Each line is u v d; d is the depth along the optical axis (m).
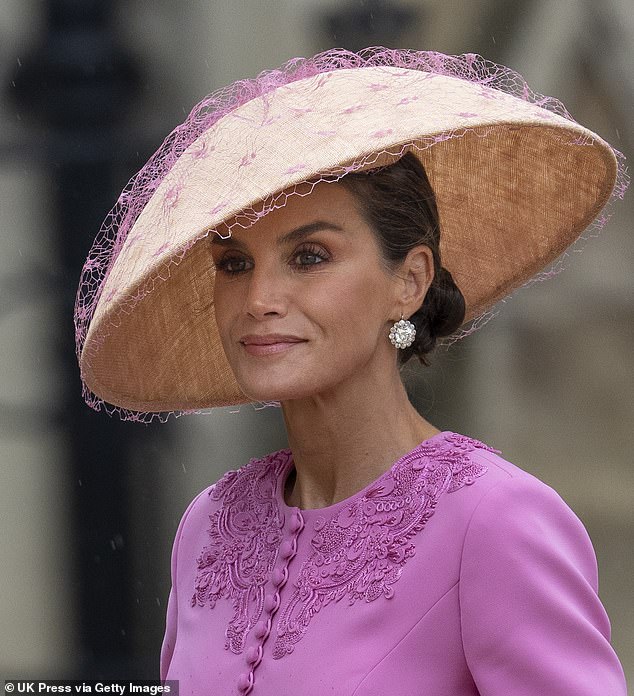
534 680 7.16
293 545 8.15
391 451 8.21
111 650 20.94
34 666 20.73
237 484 8.98
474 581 7.32
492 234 9.33
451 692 7.41
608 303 24.58
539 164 8.88
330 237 7.71
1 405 20.44
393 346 8.28
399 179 7.94
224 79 20.64
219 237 7.93
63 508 21.00
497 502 7.41
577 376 24.61
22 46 19.84
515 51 22.38
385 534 7.72
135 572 20.94
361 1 21.36
